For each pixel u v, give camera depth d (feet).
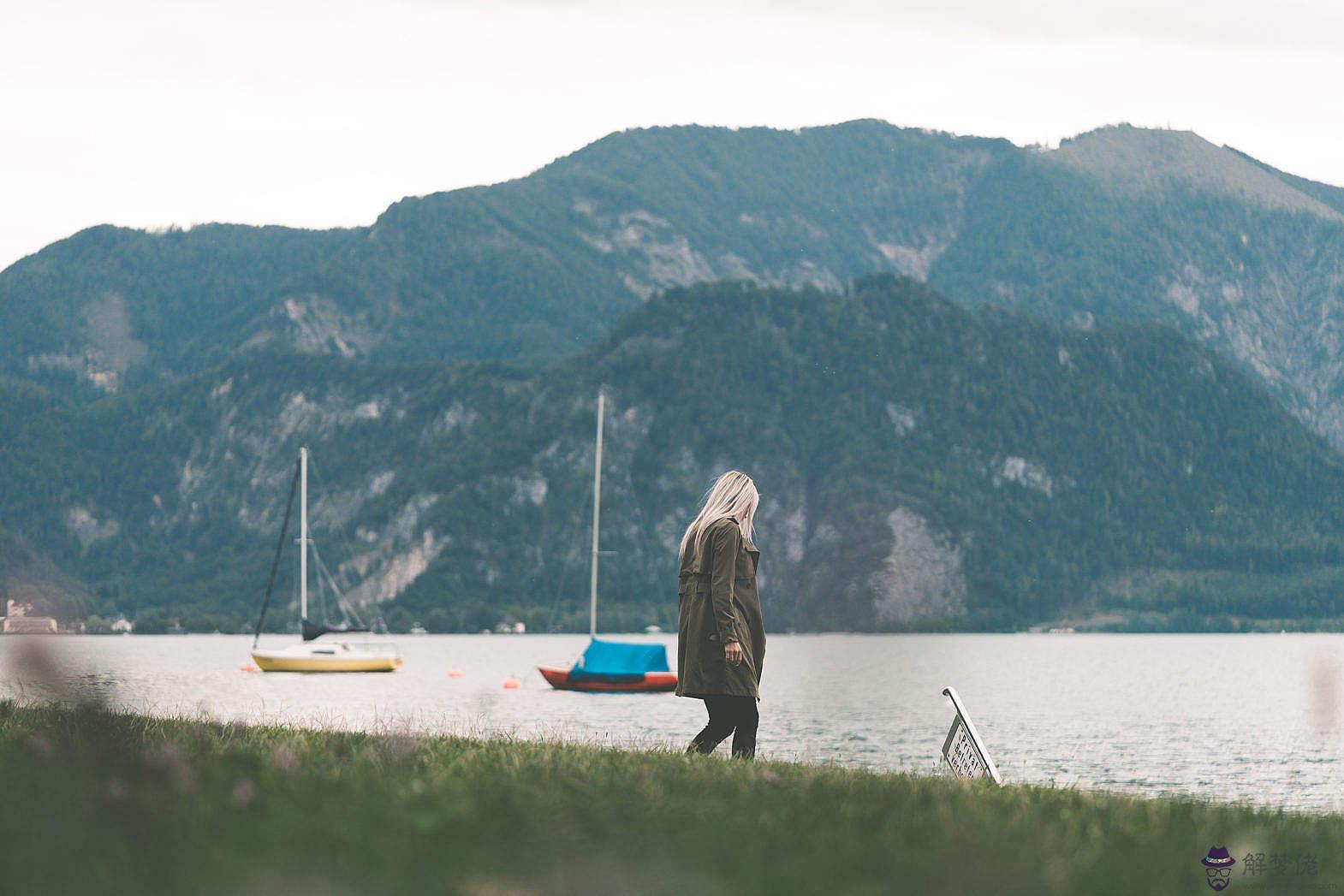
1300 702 329.93
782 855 21.29
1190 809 32.94
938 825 25.57
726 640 42.93
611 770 33.24
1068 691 381.19
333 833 21.56
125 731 31.76
